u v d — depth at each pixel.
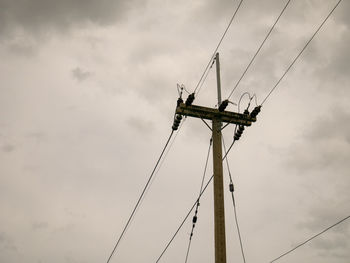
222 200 12.47
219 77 15.97
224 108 14.55
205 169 14.68
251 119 14.68
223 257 11.48
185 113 14.42
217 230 11.88
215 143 13.73
